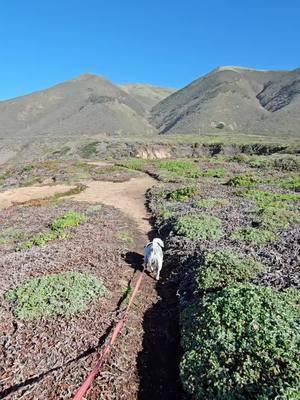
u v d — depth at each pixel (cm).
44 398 755
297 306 887
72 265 1344
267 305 873
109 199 2805
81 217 2069
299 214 1861
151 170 4266
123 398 775
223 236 1572
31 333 941
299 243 1418
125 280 1284
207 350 795
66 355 874
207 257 1239
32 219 2206
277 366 706
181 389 798
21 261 1391
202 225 1669
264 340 764
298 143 8494
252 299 891
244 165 4691
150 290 1231
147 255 1320
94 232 1788
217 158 5612
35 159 11862
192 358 797
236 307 873
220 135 13650
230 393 693
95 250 1517
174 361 884
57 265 1331
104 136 15712
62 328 959
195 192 2594
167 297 1177
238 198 2372
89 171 4375
